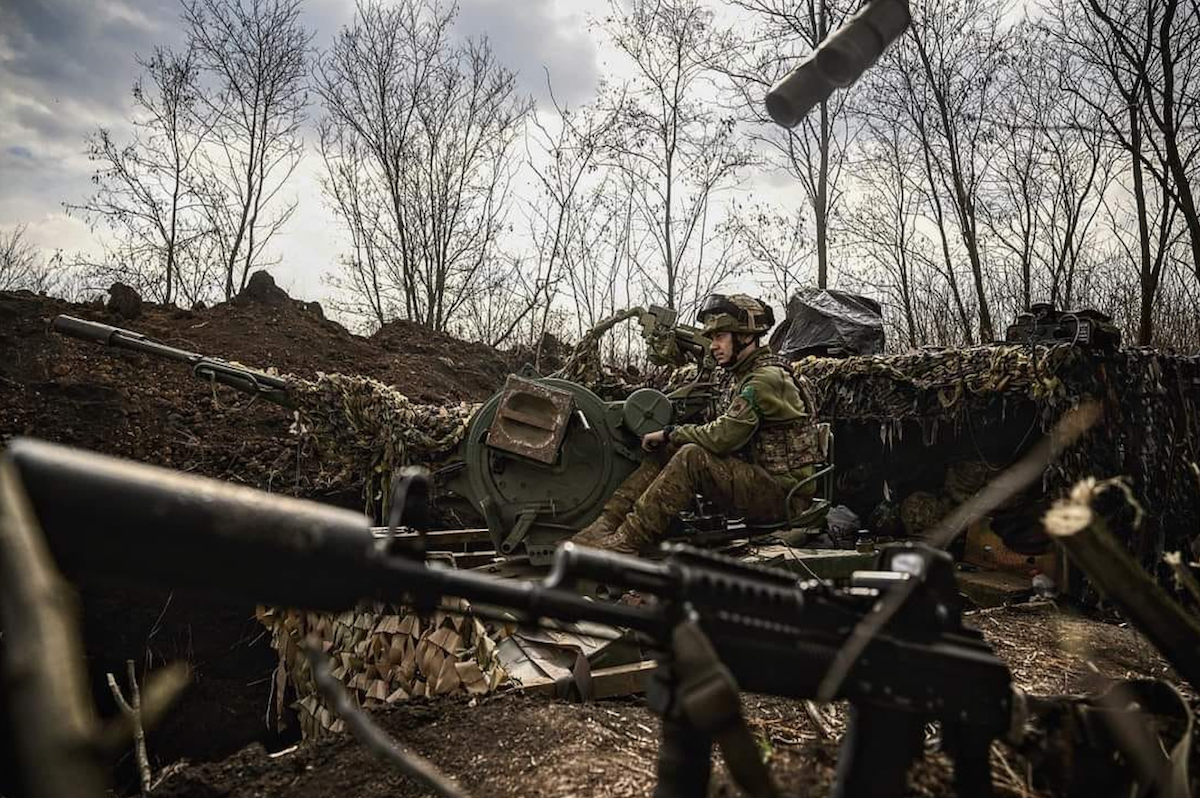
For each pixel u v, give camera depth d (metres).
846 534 7.15
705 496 5.52
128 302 11.46
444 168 15.73
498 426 5.71
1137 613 2.12
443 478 6.62
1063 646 5.12
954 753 2.15
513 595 1.65
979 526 7.35
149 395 9.91
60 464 1.19
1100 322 6.75
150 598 7.79
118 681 7.64
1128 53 9.16
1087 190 11.62
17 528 0.96
